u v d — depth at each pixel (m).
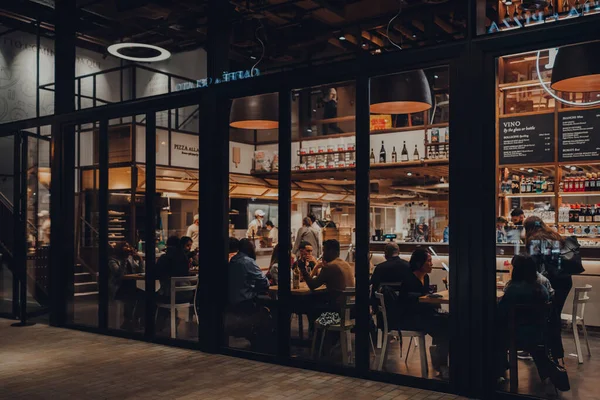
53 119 9.13
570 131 8.61
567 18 4.88
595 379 5.37
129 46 9.47
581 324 6.38
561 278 6.50
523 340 5.23
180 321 7.61
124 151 9.26
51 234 9.08
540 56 7.69
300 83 6.53
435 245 7.90
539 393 5.13
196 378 5.96
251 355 6.80
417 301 5.74
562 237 6.67
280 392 5.43
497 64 5.39
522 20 7.18
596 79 6.14
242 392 5.45
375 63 5.93
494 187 5.25
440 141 8.83
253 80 6.86
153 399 5.25
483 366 5.21
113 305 8.34
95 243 9.94
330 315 6.31
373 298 5.95
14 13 10.05
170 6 9.16
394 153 9.21
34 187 9.91
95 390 5.54
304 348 6.46
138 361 6.71
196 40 10.91
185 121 10.78
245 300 6.93
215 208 7.17
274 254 6.84
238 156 7.39
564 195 8.84
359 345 5.96
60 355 7.04
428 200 8.65
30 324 9.21
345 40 8.77
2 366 6.50
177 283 7.67
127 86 13.27
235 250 7.13
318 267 6.53
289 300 6.59
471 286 5.29
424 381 5.53
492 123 5.27
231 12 7.70
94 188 10.14
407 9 7.84
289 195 6.75
